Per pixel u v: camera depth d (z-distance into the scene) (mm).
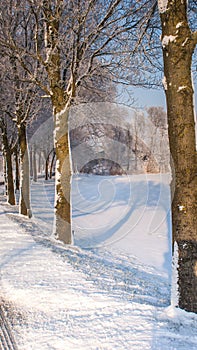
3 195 21953
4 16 7926
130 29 7309
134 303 3736
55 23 7281
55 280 4543
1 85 10844
